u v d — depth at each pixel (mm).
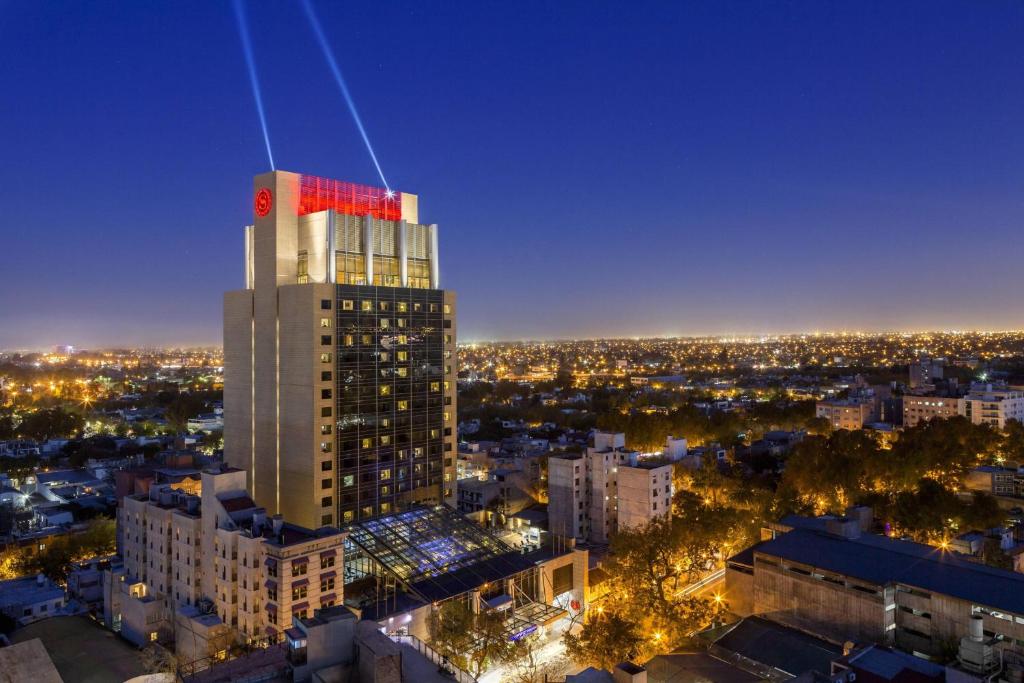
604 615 115312
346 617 58344
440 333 175750
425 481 171375
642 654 104188
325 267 156875
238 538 113562
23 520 199875
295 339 153625
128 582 133500
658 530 125688
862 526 154000
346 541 132250
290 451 155375
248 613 111562
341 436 154125
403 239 171375
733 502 175000
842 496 183250
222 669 62156
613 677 73062
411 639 83250
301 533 117312
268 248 160750
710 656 98750
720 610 128625
